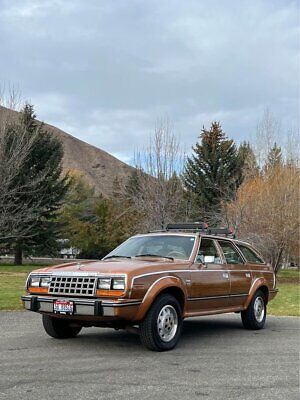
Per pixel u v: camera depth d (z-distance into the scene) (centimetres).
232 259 952
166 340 747
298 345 820
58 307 719
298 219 2403
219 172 4231
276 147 3712
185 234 891
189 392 536
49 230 3950
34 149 3581
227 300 897
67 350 740
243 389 552
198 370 634
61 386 547
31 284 763
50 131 4000
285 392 544
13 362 655
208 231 954
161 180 2850
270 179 2655
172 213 2817
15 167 2539
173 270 772
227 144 4372
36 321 1014
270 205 2442
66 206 4853
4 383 555
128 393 526
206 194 4184
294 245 2431
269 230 2427
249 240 2412
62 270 748
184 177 4044
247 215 2494
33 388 537
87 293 704
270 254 2448
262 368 653
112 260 820
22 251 4103
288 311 1308
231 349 778
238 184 4194
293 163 3173
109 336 865
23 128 2698
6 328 930
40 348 752
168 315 752
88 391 530
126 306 685
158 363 666
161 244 880
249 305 969
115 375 598
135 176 3272
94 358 688
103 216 4475
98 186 11694
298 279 2686
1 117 2608
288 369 649
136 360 680
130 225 3891
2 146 2445
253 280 984
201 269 835
